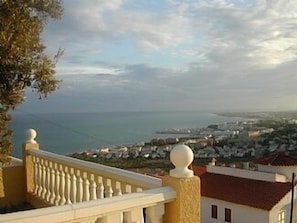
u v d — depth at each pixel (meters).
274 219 18.44
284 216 18.95
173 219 3.15
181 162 3.20
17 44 4.18
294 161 21.08
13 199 6.80
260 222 18.59
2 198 6.69
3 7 4.12
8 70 4.42
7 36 4.07
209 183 21.84
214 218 20.64
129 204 2.89
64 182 5.59
